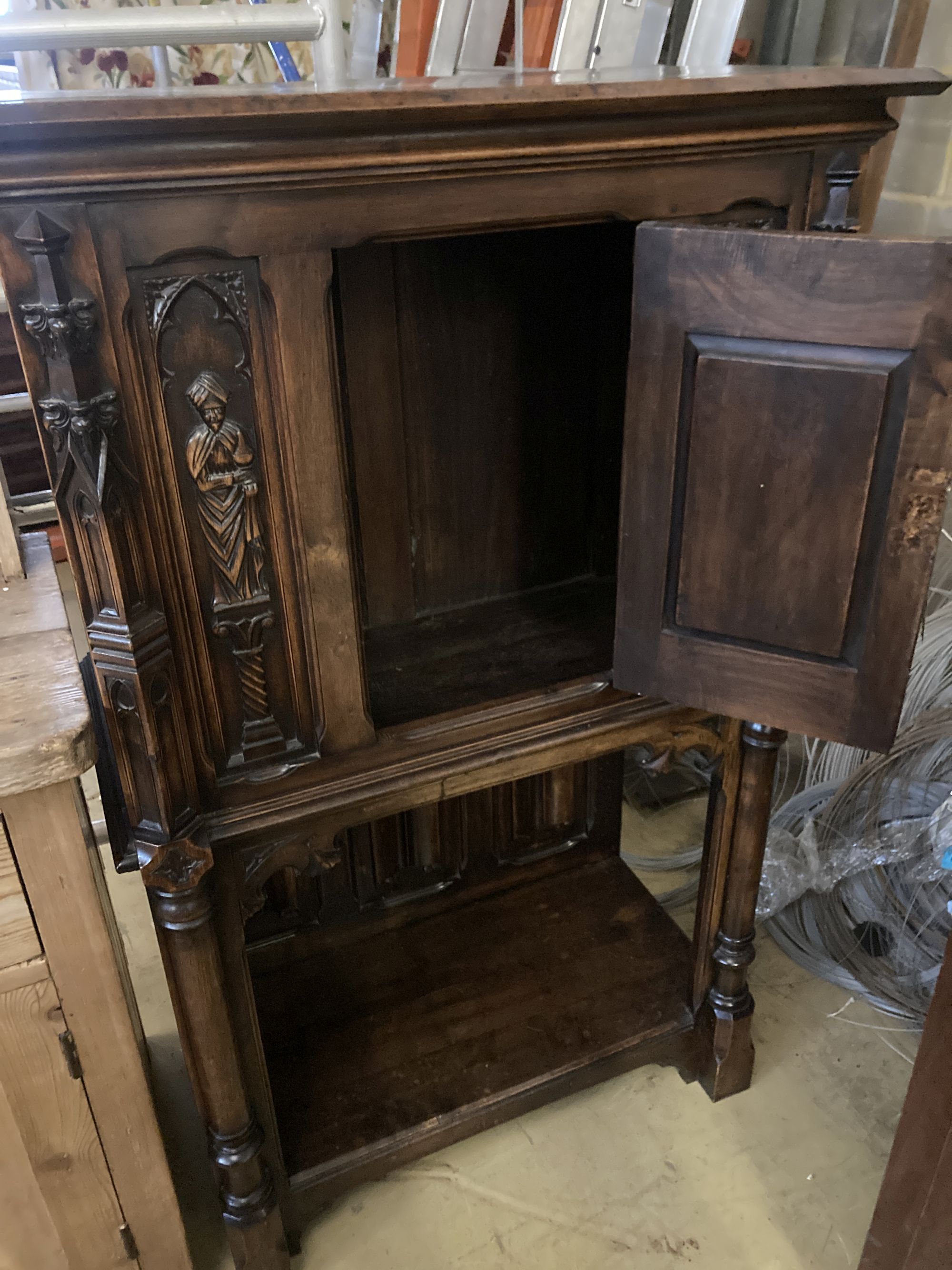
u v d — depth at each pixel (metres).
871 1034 1.50
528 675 1.12
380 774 1.00
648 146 0.84
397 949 1.52
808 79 0.87
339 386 0.83
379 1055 1.33
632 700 1.11
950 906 1.20
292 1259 1.21
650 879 1.79
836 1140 1.34
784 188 0.95
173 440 0.79
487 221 0.83
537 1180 1.30
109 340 0.73
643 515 0.94
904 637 0.85
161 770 0.84
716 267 0.81
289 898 1.46
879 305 0.76
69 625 1.01
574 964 1.48
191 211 0.73
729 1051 1.35
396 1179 1.31
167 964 0.96
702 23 1.17
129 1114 0.98
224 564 0.85
